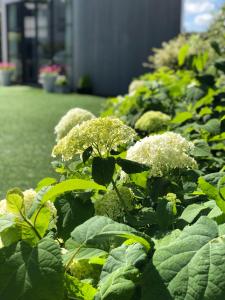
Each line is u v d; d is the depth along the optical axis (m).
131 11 16.48
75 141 1.48
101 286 0.97
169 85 3.97
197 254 0.93
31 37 20.28
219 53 3.79
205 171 2.17
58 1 18.62
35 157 7.46
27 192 1.47
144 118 3.07
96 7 17.28
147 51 16.30
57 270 0.98
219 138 2.51
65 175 1.90
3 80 20.98
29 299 0.96
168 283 0.91
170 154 1.57
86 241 1.04
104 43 17.22
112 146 1.54
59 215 1.44
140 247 1.02
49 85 18.19
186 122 3.21
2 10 21.83
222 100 3.32
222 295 0.87
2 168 6.68
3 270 0.99
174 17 15.71
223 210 1.17
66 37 18.48
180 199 1.57
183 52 3.84
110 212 1.51
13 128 10.41
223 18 6.99
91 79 17.75
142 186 1.62
